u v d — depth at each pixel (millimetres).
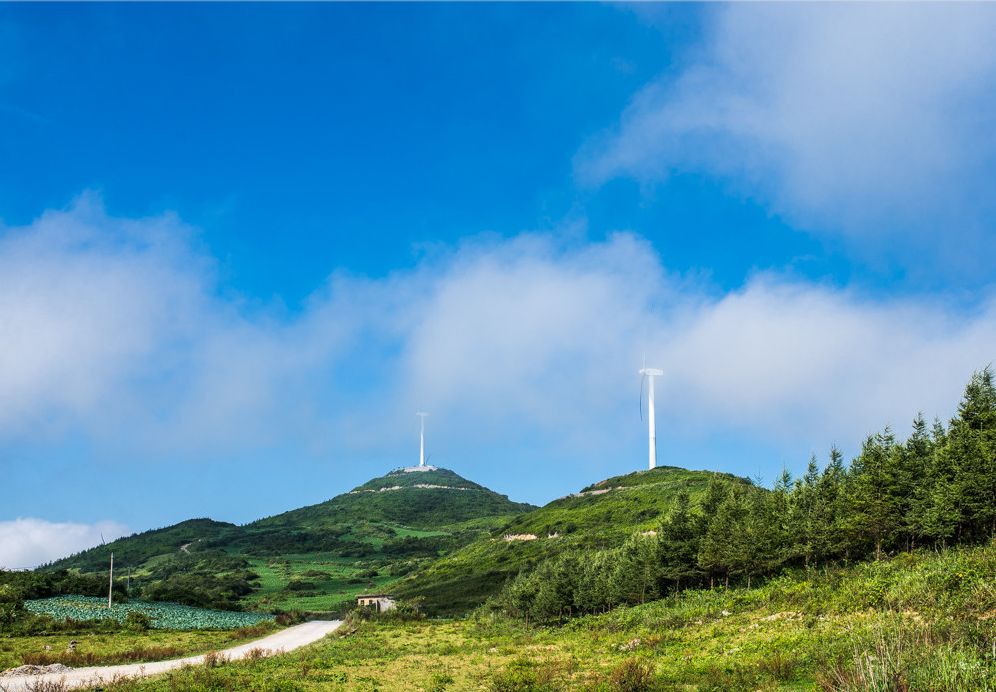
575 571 75500
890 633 23438
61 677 38000
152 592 123125
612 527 140625
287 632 87312
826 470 69625
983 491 50250
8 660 48031
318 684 35594
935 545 51938
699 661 31969
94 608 94250
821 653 26516
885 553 56906
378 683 36031
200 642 67875
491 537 174250
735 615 47344
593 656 40562
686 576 67562
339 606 143125
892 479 57438
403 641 63875
